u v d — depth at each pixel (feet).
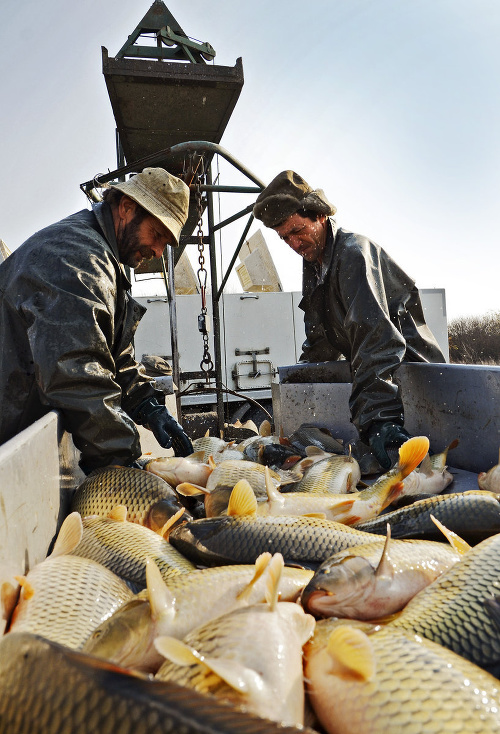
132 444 10.02
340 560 5.95
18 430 10.85
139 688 2.91
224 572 5.79
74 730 2.90
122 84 19.51
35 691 3.14
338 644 4.08
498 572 5.49
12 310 10.43
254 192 21.06
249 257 37.35
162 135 22.27
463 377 13.00
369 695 3.96
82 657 3.17
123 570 6.94
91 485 9.47
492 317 79.82
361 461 13.52
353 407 13.52
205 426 27.73
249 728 2.74
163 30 21.07
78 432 9.69
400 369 15.76
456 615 5.29
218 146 19.85
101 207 12.05
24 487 6.40
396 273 16.21
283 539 7.26
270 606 4.65
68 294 9.79
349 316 13.87
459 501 7.88
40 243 10.59
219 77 19.69
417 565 6.33
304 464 12.31
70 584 5.93
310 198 14.92
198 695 2.92
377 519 8.45
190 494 9.63
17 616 5.45
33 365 10.62
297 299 33.76
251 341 33.12
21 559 6.05
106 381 9.70
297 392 18.43
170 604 5.21
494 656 5.04
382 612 5.86
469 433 12.90
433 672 4.01
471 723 3.70
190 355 32.19
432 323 35.99
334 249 15.35
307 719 4.18
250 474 10.39
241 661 3.99
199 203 21.04
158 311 31.86
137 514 9.08
